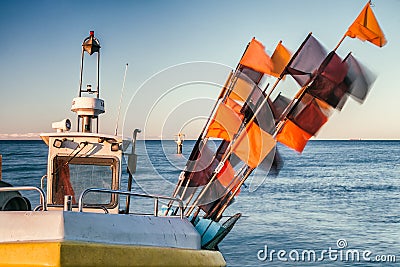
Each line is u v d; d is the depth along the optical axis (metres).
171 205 8.90
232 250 19.69
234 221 8.30
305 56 9.30
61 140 9.05
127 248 6.48
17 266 6.07
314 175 47.06
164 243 7.00
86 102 9.48
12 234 6.28
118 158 8.99
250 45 9.23
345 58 9.33
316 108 9.38
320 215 28.44
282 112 9.44
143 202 18.73
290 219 26.88
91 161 9.02
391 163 57.38
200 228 8.30
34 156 53.31
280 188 39.00
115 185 8.98
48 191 9.02
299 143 9.44
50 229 6.25
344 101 9.39
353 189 39.41
